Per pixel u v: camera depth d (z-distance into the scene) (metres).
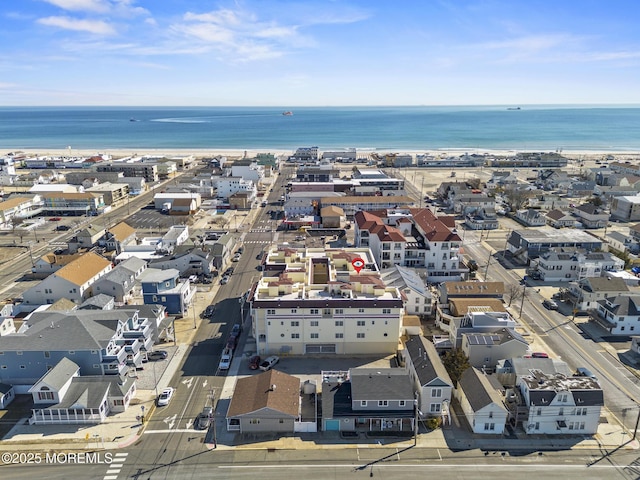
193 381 76.81
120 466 58.75
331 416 64.62
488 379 70.44
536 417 64.06
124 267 110.06
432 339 88.56
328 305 81.88
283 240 152.50
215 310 102.25
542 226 167.88
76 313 81.50
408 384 67.00
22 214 176.38
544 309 102.00
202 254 120.75
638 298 92.75
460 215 183.12
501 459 59.84
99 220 177.50
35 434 64.56
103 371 74.06
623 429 65.50
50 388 65.75
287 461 59.62
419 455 60.56
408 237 128.75
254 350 86.25
